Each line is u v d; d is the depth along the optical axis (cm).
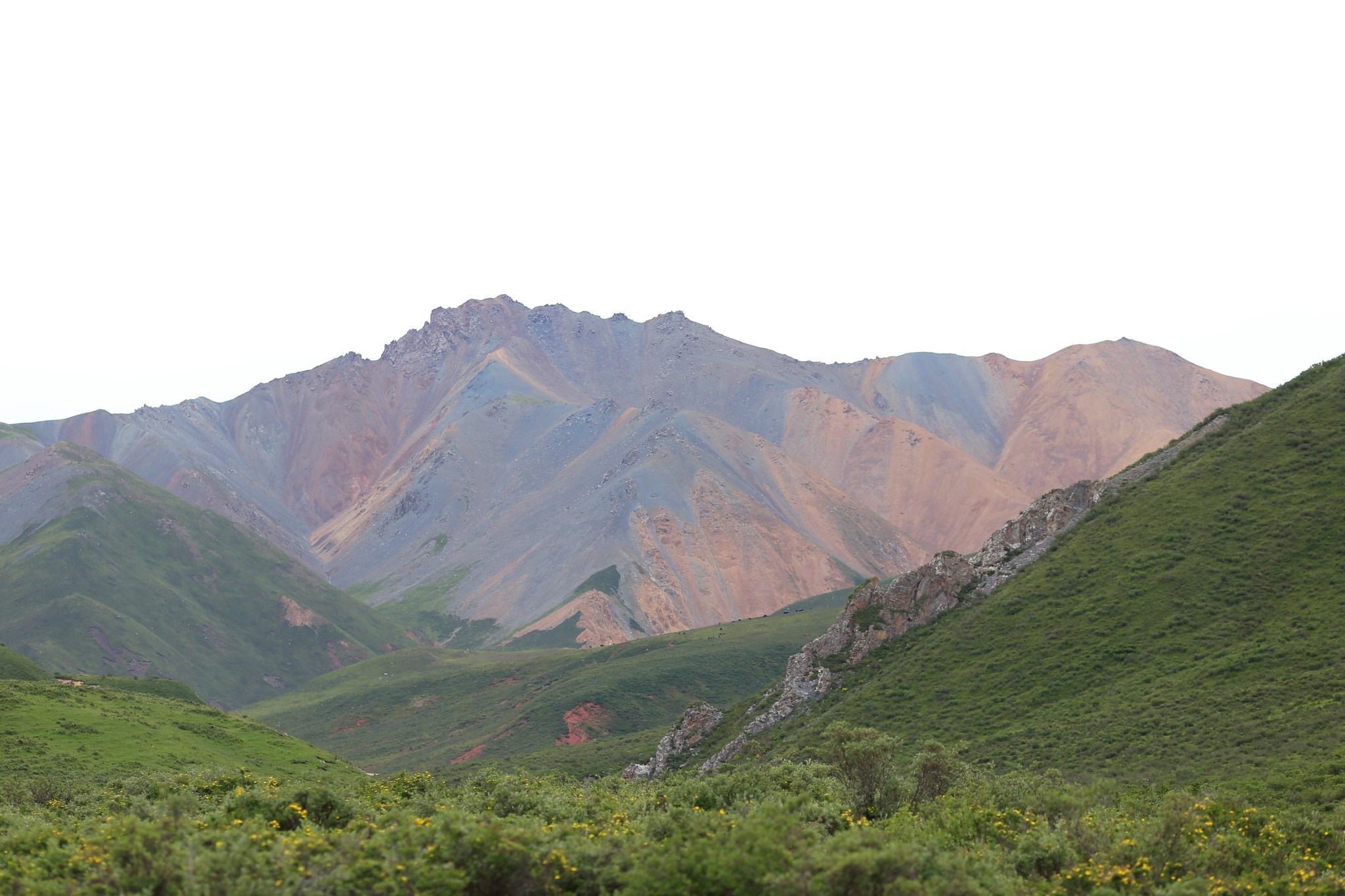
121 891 2680
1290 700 6316
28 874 2972
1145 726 6581
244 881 2677
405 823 3300
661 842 3234
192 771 7212
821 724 8575
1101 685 7462
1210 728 6266
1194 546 8550
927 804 4600
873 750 4888
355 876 2758
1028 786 4762
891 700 8500
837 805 4203
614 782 6272
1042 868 3619
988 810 4238
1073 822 3988
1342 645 6762
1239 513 8688
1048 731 7006
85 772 8100
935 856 3091
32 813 5378
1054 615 8644
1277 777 5244
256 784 6256
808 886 2705
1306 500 8462
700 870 2784
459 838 2966
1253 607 7625
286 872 2756
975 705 7881
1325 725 5856
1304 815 4475
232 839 3047
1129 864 3581
